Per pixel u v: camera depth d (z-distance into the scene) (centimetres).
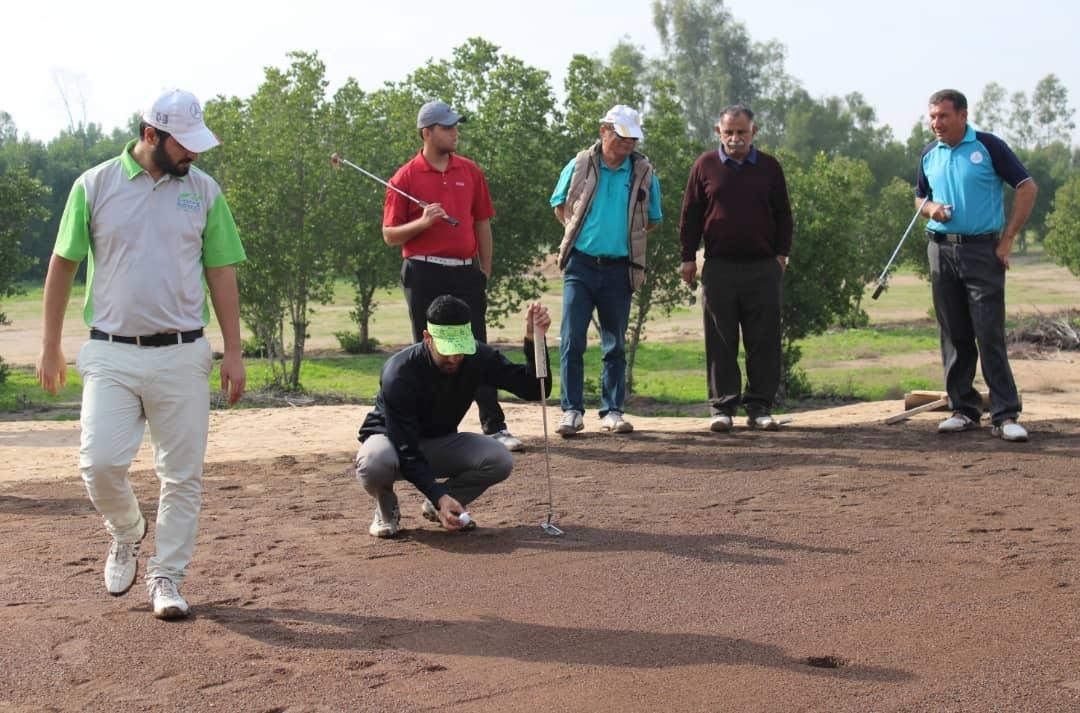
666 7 9806
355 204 2678
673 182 2581
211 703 407
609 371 930
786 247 908
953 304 879
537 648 461
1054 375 2844
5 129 11512
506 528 651
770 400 934
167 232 488
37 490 790
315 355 3531
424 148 848
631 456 843
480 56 2880
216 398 2291
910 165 10619
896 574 552
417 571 569
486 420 872
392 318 4981
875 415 1018
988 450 833
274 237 2580
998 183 853
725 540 617
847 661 442
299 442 998
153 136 480
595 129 2738
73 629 482
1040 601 509
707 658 447
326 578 557
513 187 2750
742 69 9781
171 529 501
